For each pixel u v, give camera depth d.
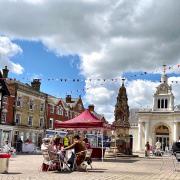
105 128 24.30
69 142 20.11
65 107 64.06
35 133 53.22
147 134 65.38
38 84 55.34
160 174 15.62
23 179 11.47
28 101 51.72
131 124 69.31
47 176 12.74
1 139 44.47
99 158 26.02
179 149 19.45
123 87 37.47
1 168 13.41
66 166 15.56
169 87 66.44
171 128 64.19
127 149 36.22
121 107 36.88
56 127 24.30
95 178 12.51
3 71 48.50
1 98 44.62
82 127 23.64
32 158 26.02
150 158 35.28
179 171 18.08
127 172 15.87
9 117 47.06
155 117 65.69
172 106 65.62
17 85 48.72
